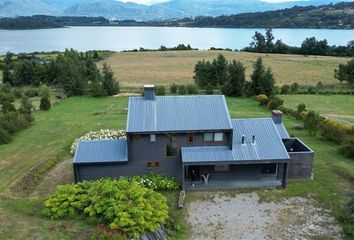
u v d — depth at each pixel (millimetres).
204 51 154750
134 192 26859
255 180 33875
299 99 67562
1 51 192125
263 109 59594
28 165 37188
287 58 130750
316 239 25438
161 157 33281
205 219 27969
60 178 35062
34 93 79125
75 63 86938
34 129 50844
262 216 28344
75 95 74812
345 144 40406
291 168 33969
